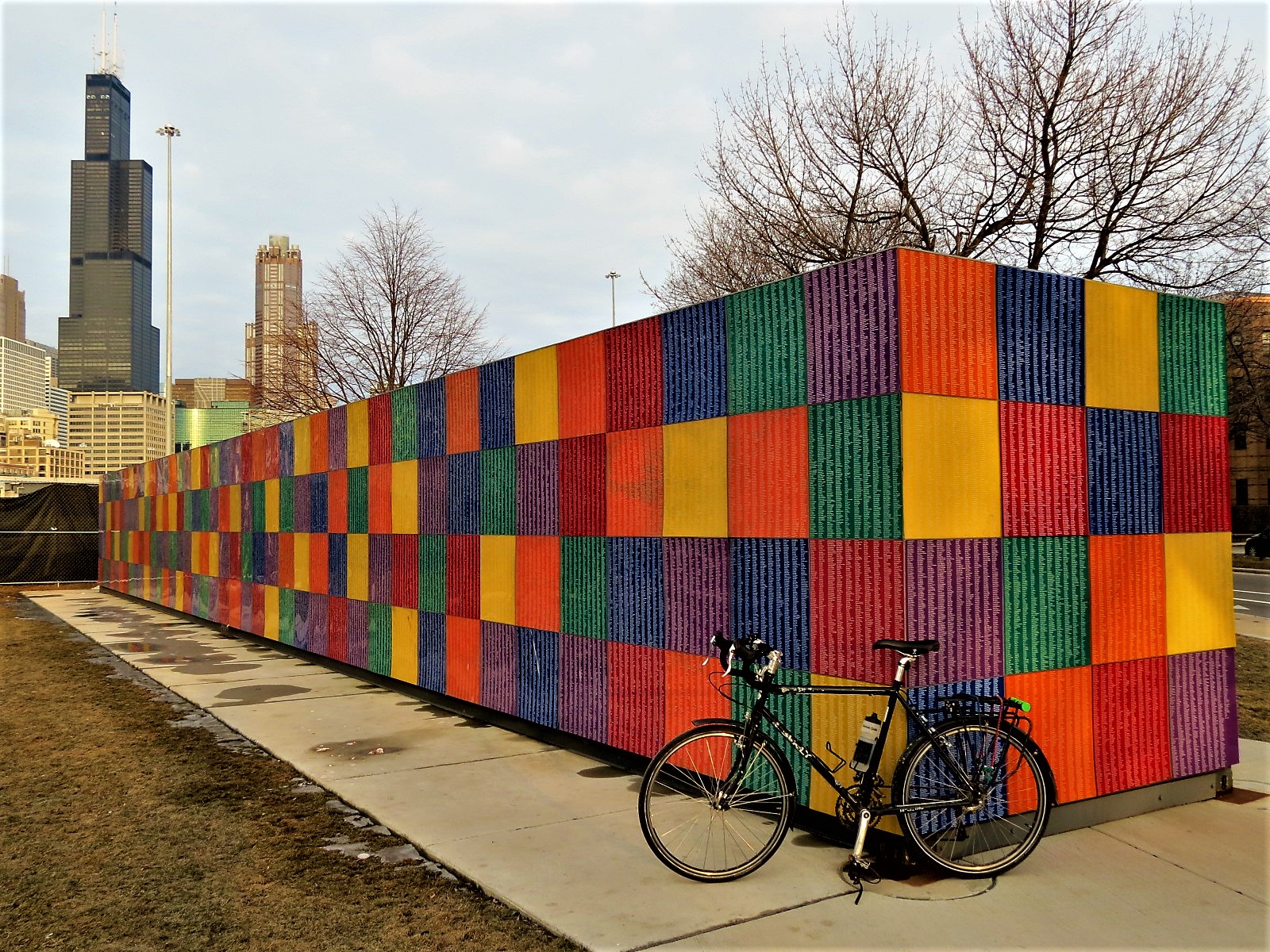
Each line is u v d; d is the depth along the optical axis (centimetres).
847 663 428
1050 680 446
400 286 2477
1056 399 459
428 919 361
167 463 1844
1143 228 1082
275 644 1258
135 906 378
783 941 330
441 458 838
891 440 407
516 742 685
